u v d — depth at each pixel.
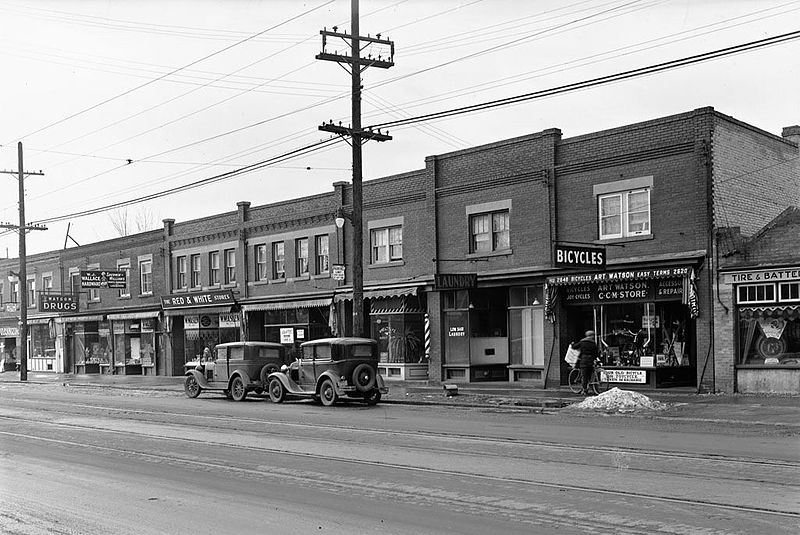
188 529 8.33
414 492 9.90
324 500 9.59
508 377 29.14
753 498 8.98
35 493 10.59
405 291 30.66
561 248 22.62
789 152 26.12
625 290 24.47
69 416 21.89
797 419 16.62
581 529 7.87
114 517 9.00
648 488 9.66
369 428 16.95
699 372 22.39
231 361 27.22
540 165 26.61
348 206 33.94
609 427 16.16
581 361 22.97
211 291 41.28
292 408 23.00
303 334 36.62
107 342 49.44
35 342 57.03
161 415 21.47
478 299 29.44
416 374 31.64
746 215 23.69
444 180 29.80
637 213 24.19
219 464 12.57
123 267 48.28
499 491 9.78
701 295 22.45
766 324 21.44
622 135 24.44
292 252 36.91
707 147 22.41
